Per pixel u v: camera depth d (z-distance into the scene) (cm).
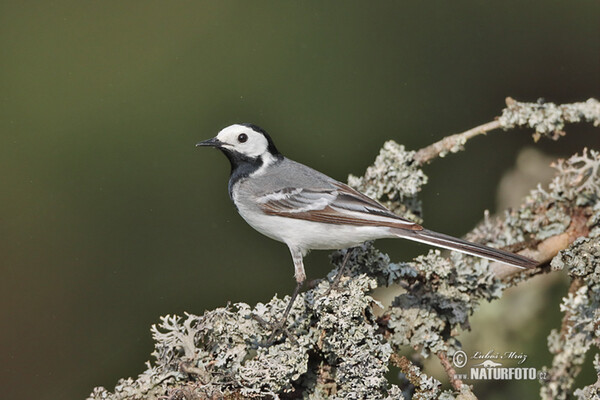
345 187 1048
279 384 779
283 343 835
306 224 1040
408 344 902
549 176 1186
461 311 916
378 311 1062
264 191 1074
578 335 922
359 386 794
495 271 998
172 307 1448
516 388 1027
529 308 1052
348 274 962
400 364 813
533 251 1009
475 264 946
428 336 897
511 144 1525
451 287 932
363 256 977
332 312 836
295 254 1063
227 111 1534
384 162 1065
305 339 819
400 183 1052
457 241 934
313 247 1054
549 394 943
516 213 1048
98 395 753
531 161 1201
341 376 805
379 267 956
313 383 838
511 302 1055
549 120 1049
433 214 1511
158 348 799
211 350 819
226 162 1510
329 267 1459
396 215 975
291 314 877
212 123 1529
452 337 926
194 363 784
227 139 1121
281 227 1059
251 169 1116
